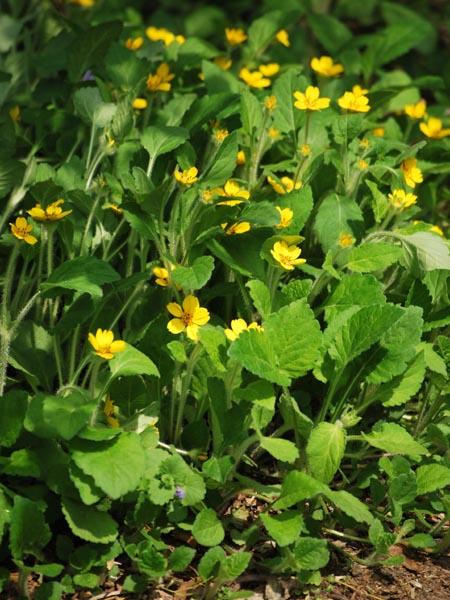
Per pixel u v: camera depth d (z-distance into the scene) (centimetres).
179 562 279
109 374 309
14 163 353
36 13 523
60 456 287
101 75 446
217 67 433
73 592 279
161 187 312
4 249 357
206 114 387
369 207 391
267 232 334
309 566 280
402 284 363
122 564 293
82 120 396
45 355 325
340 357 301
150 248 369
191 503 283
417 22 521
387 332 308
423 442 331
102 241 345
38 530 273
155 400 317
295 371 293
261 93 450
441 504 310
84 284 289
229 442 298
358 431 334
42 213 305
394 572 302
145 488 283
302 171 385
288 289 325
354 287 322
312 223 376
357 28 652
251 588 291
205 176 338
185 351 315
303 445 311
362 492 328
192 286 294
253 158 385
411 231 350
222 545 302
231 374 299
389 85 515
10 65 493
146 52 451
